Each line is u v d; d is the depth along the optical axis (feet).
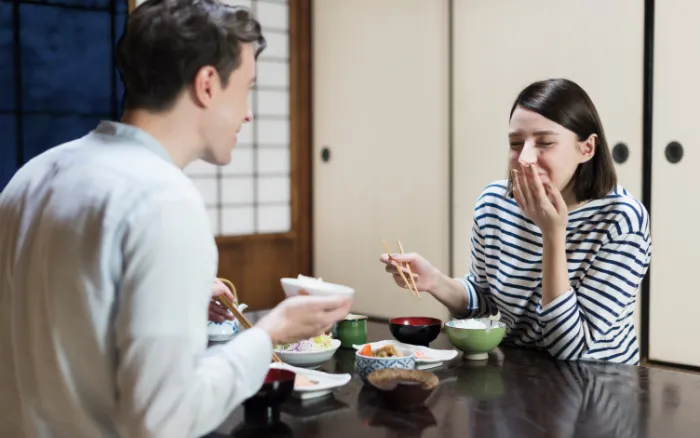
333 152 16.96
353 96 16.42
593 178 6.50
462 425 4.44
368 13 15.98
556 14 12.91
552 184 6.19
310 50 17.26
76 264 3.68
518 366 5.81
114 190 3.71
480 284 7.47
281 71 16.88
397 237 15.76
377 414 4.67
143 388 3.53
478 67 14.08
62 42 14.33
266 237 16.80
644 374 5.54
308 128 17.40
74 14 14.43
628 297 6.36
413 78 15.24
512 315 6.91
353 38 16.33
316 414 4.68
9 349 4.16
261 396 4.55
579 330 6.02
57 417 3.93
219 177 16.12
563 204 6.01
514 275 6.83
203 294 3.74
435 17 14.75
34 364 3.91
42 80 14.17
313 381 5.16
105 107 14.92
